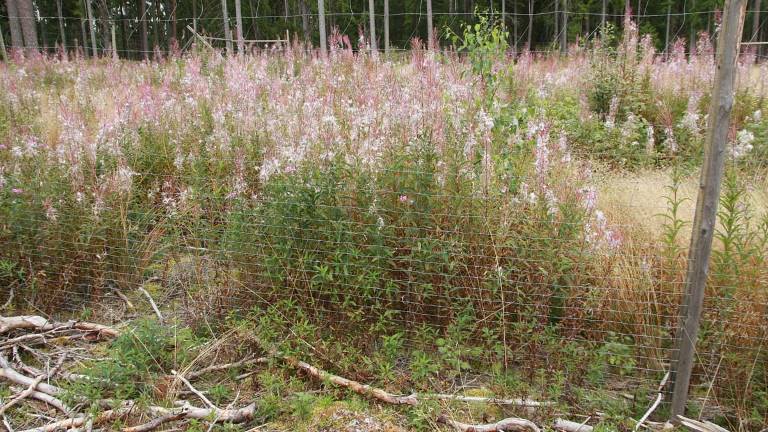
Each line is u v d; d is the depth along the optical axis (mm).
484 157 4016
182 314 4395
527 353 3611
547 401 3389
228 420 3332
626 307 3633
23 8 17203
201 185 4777
